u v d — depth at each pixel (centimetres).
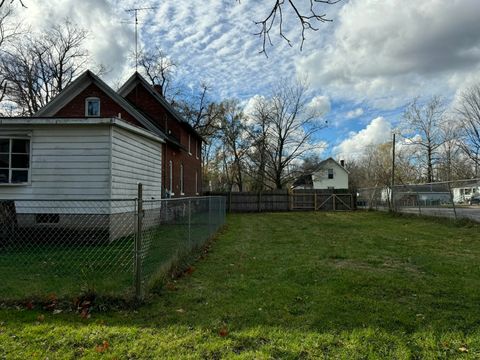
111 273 509
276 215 2131
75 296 405
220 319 363
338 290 468
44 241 793
